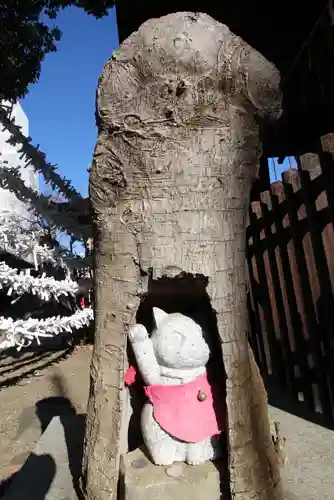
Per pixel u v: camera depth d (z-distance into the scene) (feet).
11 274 10.98
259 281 12.58
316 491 6.05
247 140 5.38
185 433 5.46
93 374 5.61
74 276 17.94
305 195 9.27
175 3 12.18
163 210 5.20
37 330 10.82
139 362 5.59
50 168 13.41
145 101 5.16
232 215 5.31
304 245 9.87
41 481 6.39
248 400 5.25
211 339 5.77
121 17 13.01
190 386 5.59
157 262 5.17
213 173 5.19
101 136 5.42
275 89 5.45
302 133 14.80
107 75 5.25
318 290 9.47
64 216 14.14
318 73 11.21
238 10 12.23
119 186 5.36
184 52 5.03
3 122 12.07
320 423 8.82
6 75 13.20
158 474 5.34
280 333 11.21
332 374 8.95
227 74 5.12
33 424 12.09
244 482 5.03
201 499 5.21
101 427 5.44
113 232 5.45
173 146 5.19
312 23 12.55
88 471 5.51
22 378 16.29
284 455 6.63
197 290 5.90
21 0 13.20
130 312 5.40
